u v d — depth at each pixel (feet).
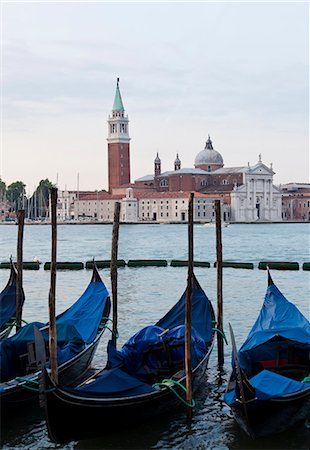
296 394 63.16
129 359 71.77
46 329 73.61
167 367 72.90
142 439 64.64
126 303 144.25
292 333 73.20
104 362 89.86
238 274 207.51
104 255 298.76
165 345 72.84
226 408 72.69
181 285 178.09
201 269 224.53
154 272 215.10
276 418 63.16
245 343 73.46
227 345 99.14
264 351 72.54
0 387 66.59
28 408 69.51
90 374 83.56
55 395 58.90
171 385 68.13
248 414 61.31
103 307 95.09
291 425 65.87
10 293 102.73
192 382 71.61
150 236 512.63
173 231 621.72
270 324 80.79
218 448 62.75
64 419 59.77
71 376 75.31
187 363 69.26
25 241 435.94
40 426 67.41
